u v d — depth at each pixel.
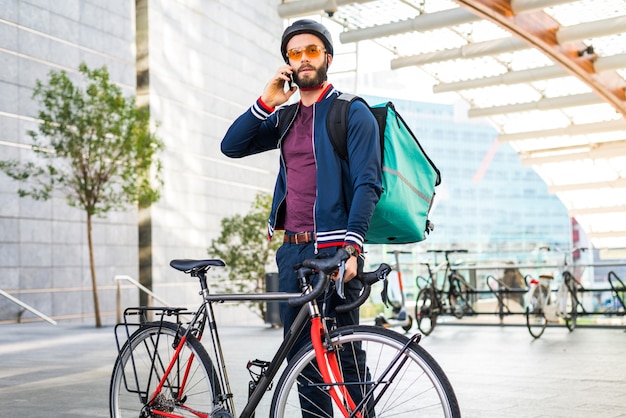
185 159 23.83
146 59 22.33
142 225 22.22
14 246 17.56
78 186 16.38
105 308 20.12
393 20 17.16
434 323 11.80
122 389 3.74
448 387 2.82
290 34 3.45
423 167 3.52
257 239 16.70
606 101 21.11
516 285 13.27
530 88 22.70
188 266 3.48
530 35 16.41
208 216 24.83
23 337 12.59
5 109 17.53
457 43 18.80
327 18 17.03
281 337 11.79
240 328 13.95
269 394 5.70
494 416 4.87
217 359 3.43
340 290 3.07
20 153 17.81
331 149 3.36
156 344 3.62
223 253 16.98
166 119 22.98
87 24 20.12
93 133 15.28
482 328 12.77
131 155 15.97
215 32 25.72
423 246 21.38
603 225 36.66
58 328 14.95
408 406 4.21
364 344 3.09
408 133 3.47
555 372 7.02
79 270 19.34
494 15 15.15
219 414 3.34
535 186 117.06
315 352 3.07
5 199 17.42
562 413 4.96
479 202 113.44
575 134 25.53
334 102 3.40
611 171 31.70
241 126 3.60
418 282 12.66
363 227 3.16
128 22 21.58
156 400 3.57
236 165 26.66
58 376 7.31
